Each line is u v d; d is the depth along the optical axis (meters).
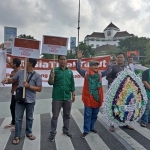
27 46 4.01
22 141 4.23
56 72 4.25
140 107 4.91
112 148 4.00
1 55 4.93
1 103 7.87
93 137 4.55
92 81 4.48
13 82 4.30
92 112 4.72
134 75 4.80
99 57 8.41
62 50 4.21
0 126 5.18
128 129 5.14
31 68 4.15
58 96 4.23
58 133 4.76
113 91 4.63
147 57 73.81
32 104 4.18
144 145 4.17
